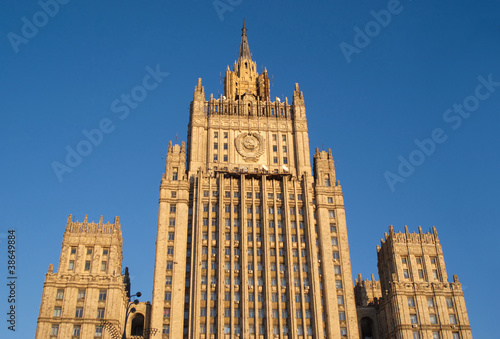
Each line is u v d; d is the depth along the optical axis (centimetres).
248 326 11262
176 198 12538
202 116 13825
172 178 12850
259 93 14975
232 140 13600
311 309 11600
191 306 11338
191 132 13712
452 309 11725
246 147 13538
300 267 12025
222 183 12762
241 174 12862
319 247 12319
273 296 11675
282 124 13988
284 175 12925
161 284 11544
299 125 13912
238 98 14788
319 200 12794
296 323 11419
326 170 13325
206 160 13338
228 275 11781
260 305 11538
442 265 12306
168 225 12225
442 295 11850
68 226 11969
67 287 11125
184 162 13100
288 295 11662
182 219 12294
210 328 11175
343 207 12812
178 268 11719
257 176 12938
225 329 11212
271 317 11400
